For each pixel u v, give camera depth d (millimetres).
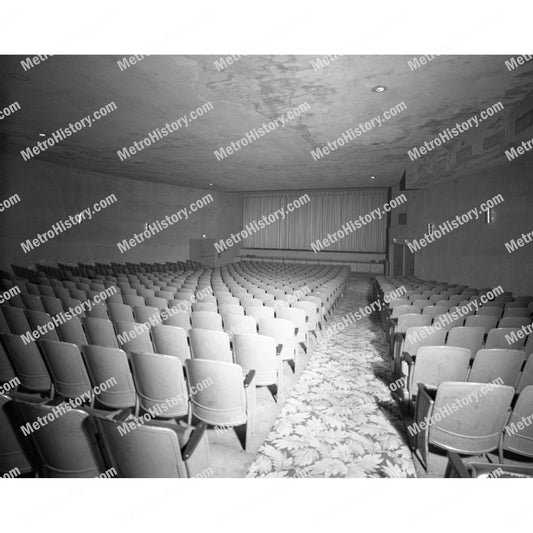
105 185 14203
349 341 6227
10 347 3287
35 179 11406
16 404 1935
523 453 2416
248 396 2844
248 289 7539
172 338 3609
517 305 5891
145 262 16234
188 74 5121
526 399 2271
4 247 10547
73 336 3971
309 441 3070
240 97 5984
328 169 12469
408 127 7535
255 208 22234
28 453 2170
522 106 5824
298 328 4902
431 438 2529
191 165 12180
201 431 2096
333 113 6699
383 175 13531
